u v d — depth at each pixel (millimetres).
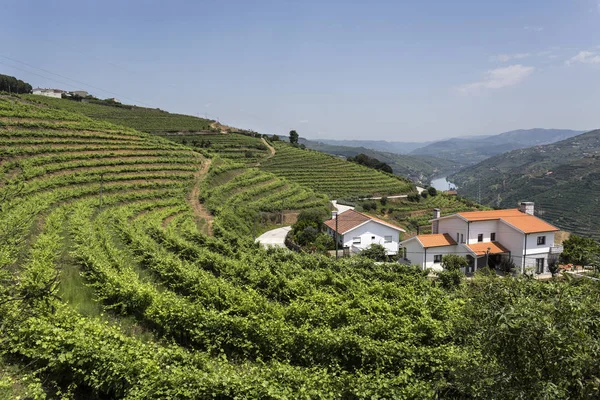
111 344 9961
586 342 6496
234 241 35125
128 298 14445
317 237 46906
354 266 29594
